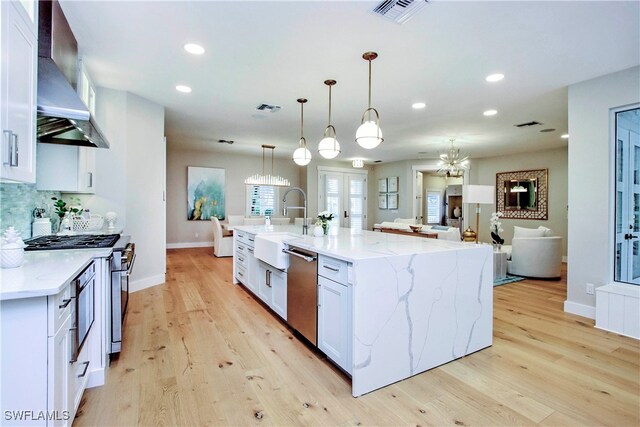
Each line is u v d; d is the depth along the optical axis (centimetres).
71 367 156
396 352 212
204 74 328
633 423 172
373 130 279
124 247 238
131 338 276
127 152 386
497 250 546
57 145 282
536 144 675
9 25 140
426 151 779
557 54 278
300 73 322
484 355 252
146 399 190
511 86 354
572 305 349
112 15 224
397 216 965
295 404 188
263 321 320
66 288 147
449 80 338
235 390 201
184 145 740
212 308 357
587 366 234
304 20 229
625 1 204
